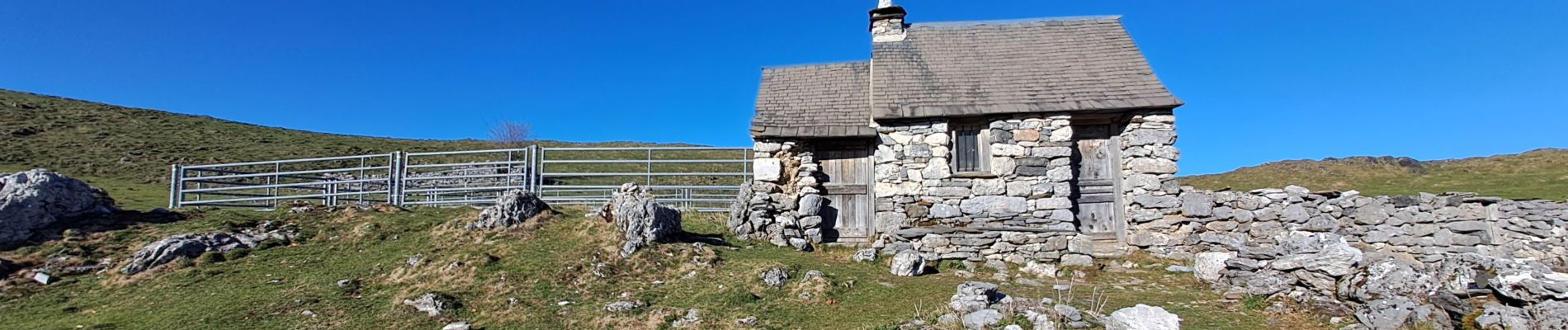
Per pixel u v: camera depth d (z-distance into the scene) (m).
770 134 16.20
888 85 16.83
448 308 10.54
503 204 14.84
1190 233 15.09
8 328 10.62
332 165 44.44
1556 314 7.68
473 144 60.47
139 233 15.20
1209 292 11.51
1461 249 14.19
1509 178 33.19
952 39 18.50
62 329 10.35
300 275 12.99
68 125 50.06
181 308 11.23
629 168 39.38
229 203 20.66
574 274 11.98
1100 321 8.56
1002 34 18.59
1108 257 15.02
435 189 20.55
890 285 11.72
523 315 10.26
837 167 16.75
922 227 15.30
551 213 15.41
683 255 12.84
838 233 16.47
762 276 11.57
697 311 10.08
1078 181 16.05
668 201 21.12
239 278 12.87
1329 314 9.12
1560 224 13.70
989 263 14.19
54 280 12.83
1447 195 14.47
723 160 19.19
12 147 41.53
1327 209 14.79
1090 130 16.25
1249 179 39.25
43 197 14.96
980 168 16.05
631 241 13.06
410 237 15.09
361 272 12.83
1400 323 8.40
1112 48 17.62
